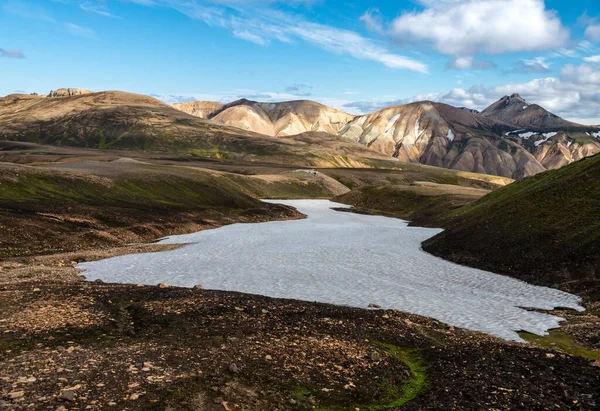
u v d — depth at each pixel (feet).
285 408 45.06
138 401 41.29
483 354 66.13
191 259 161.17
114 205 250.78
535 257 141.79
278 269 145.28
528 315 95.45
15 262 136.15
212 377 49.11
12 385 42.24
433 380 56.70
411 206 417.69
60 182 257.55
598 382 54.49
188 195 330.95
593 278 118.62
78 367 48.39
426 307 100.83
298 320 79.66
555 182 183.52
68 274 125.80
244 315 79.20
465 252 169.89
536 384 53.62
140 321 71.20
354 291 115.65
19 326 62.90
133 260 156.66
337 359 61.16
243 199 378.53
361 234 254.06
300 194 580.71
